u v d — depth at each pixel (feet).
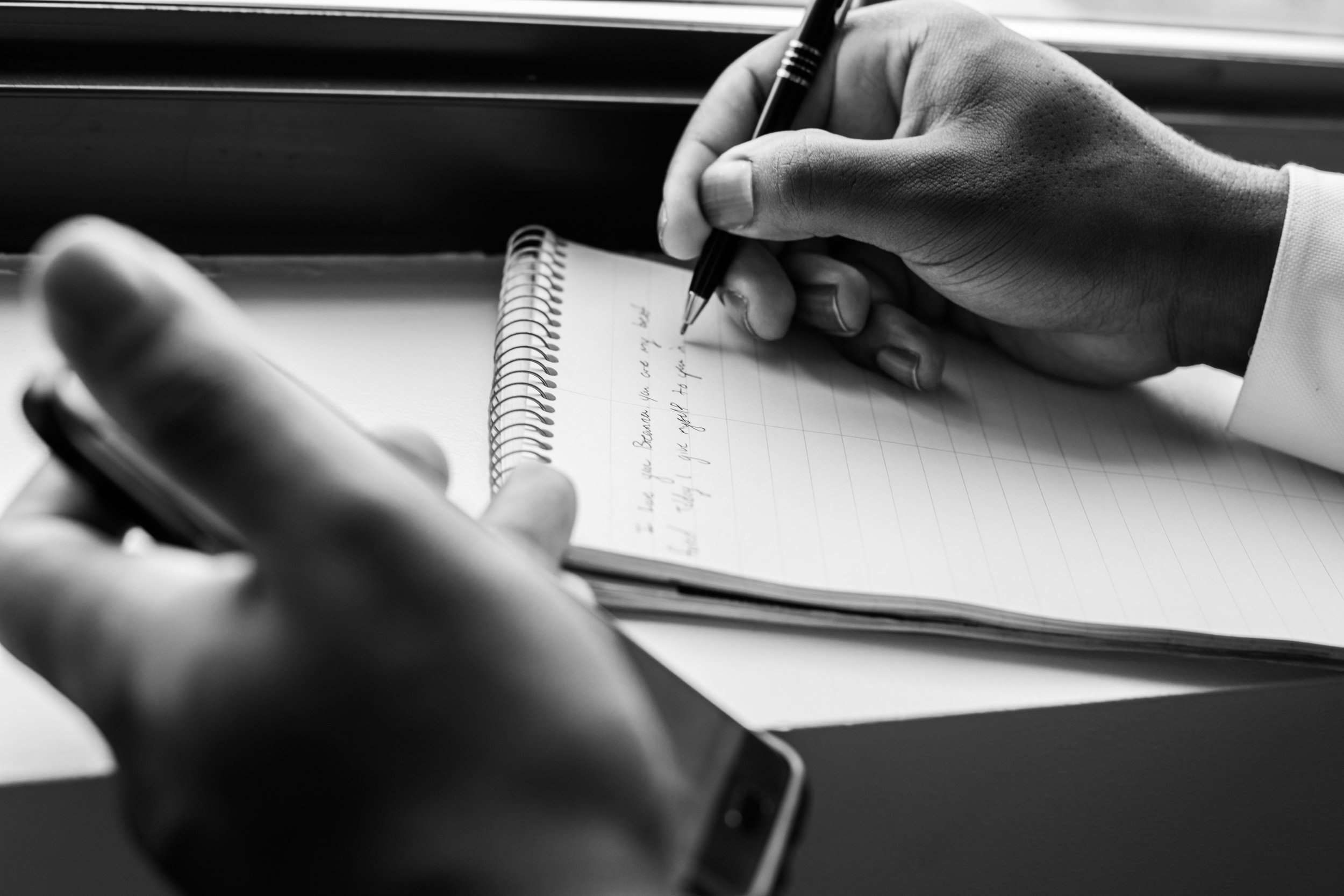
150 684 0.71
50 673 0.79
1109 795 1.36
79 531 0.84
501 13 1.78
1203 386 1.79
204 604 0.73
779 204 1.51
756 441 1.43
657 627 1.22
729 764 0.78
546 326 1.53
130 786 0.72
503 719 0.69
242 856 0.68
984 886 1.41
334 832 0.67
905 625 1.25
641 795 0.71
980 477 1.47
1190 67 2.06
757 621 1.25
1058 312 1.58
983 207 1.49
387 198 1.79
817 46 1.65
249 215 1.74
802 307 1.65
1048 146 1.52
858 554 1.28
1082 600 1.29
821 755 1.17
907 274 1.78
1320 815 1.49
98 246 0.65
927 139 1.53
